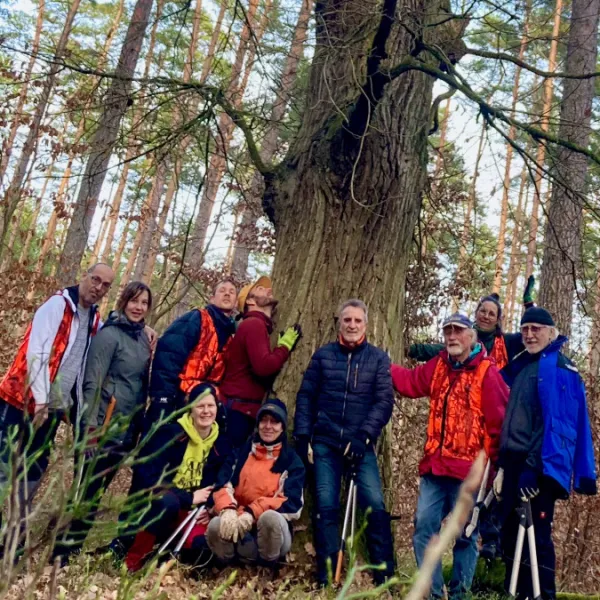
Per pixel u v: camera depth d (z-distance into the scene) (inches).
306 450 175.5
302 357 195.8
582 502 248.8
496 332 205.2
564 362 166.7
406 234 215.2
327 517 168.6
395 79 216.1
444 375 176.4
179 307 487.5
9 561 54.6
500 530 168.2
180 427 172.1
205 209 485.4
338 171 210.7
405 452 290.2
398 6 209.0
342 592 49.9
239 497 172.9
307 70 255.1
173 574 159.9
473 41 239.5
